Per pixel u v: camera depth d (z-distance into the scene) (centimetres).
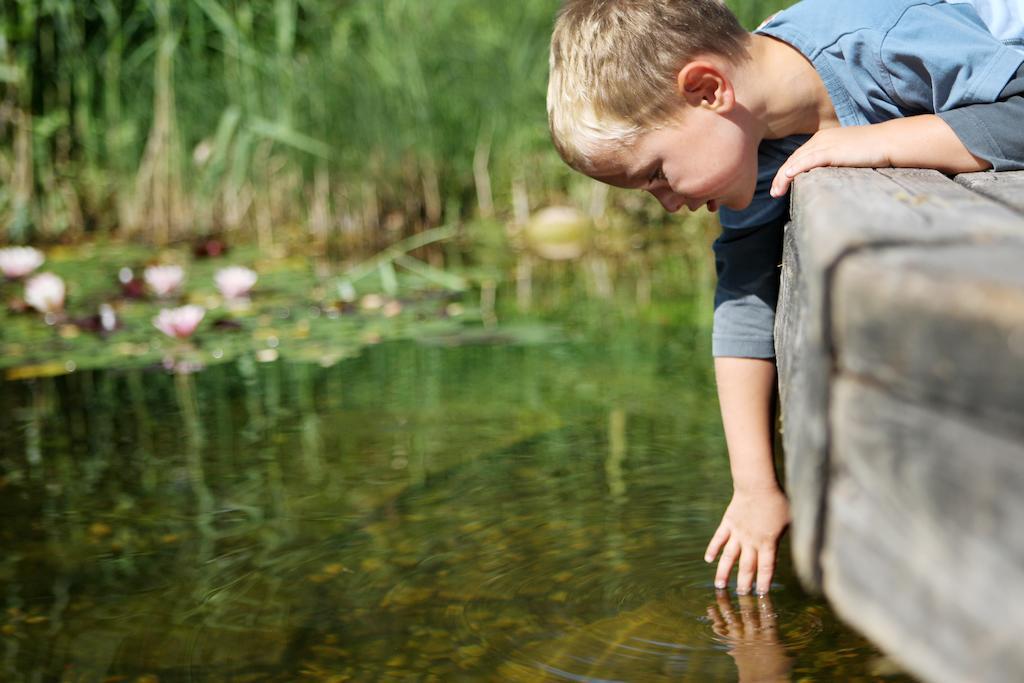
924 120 139
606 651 148
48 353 322
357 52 566
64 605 167
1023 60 140
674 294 393
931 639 45
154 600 168
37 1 513
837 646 147
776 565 176
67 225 539
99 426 258
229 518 200
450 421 253
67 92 527
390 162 557
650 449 229
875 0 153
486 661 146
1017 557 41
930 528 45
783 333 95
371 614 161
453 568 176
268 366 310
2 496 214
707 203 160
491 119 572
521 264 469
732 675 140
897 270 47
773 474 175
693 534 186
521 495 206
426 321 356
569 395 270
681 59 149
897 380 47
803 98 156
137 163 540
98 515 204
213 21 539
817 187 95
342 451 235
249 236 534
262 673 145
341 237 536
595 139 157
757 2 480
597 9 155
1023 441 41
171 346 329
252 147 545
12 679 145
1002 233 57
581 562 176
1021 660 42
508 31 573
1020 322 41
